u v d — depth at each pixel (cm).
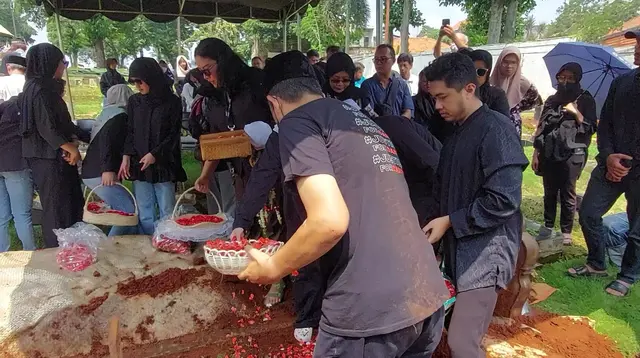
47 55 370
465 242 226
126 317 300
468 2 1516
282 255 154
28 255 354
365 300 159
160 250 365
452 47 525
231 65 340
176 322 307
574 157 454
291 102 182
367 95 477
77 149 396
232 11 1032
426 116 394
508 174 208
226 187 442
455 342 229
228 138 319
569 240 482
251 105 344
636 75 350
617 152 364
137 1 965
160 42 4972
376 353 163
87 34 3759
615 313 350
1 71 827
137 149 390
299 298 286
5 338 272
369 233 162
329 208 143
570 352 299
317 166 150
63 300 295
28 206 412
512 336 313
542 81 1380
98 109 1811
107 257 352
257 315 322
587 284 391
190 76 860
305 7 909
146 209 409
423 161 286
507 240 224
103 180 393
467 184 222
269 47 3678
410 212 174
